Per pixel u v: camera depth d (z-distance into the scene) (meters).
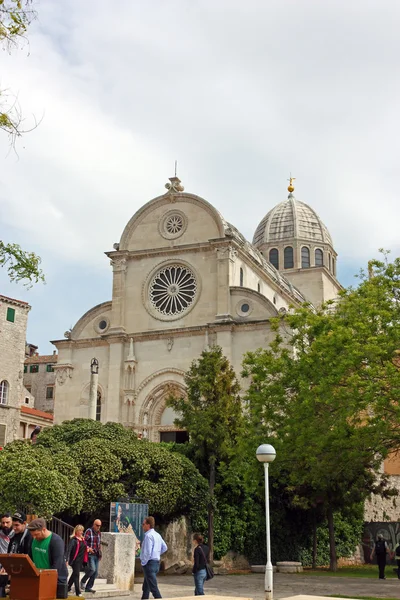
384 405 32.62
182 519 42.97
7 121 18.19
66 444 40.03
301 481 40.03
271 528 47.28
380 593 29.56
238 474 44.25
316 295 94.25
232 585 33.72
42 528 14.48
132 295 66.88
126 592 28.36
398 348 34.75
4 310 73.88
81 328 68.00
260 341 60.41
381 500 58.28
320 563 50.94
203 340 62.59
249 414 46.38
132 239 68.19
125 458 39.22
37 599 12.84
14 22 18.61
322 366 37.50
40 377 110.00
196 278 64.56
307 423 36.12
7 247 22.23
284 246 100.00
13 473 32.00
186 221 66.56
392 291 38.25
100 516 38.19
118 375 64.38
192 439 45.44
